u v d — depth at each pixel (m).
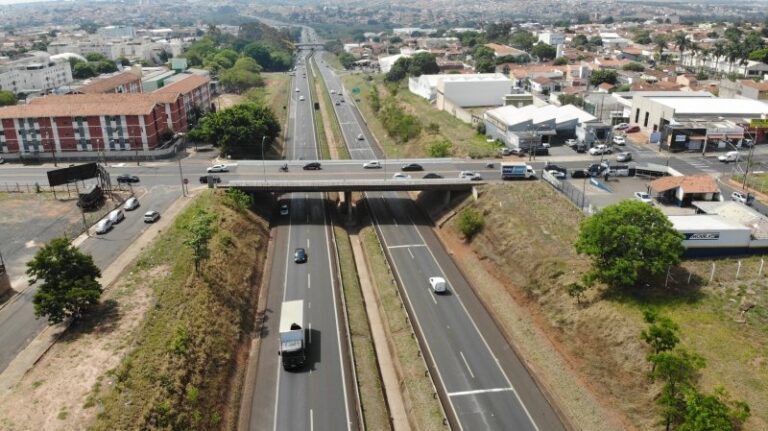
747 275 78.88
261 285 94.75
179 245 95.25
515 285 90.94
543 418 64.31
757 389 59.34
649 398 62.84
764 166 130.25
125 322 73.06
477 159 141.62
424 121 196.38
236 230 104.31
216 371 69.19
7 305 79.19
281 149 178.88
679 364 58.16
